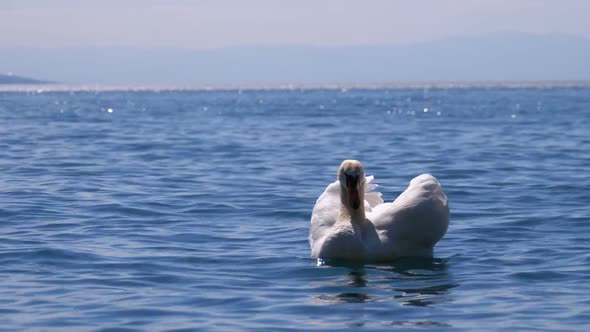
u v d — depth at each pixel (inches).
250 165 1186.6
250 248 632.4
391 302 478.3
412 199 585.0
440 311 458.0
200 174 1079.0
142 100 5625.0
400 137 1726.1
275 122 2342.5
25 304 471.8
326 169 1135.6
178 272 553.6
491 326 428.5
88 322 437.4
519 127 2018.9
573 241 649.6
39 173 1085.1
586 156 1285.7
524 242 652.1
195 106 4033.0
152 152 1379.2
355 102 4672.7
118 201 847.7
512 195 888.3
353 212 588.1
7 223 730.8
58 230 699.4
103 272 550.9
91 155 1325.0
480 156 1304.1
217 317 447.2
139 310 460.1
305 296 492.4
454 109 3344.0
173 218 760.3
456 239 667.4
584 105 3582.7
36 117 2672.2
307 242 655.1
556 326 426.6
